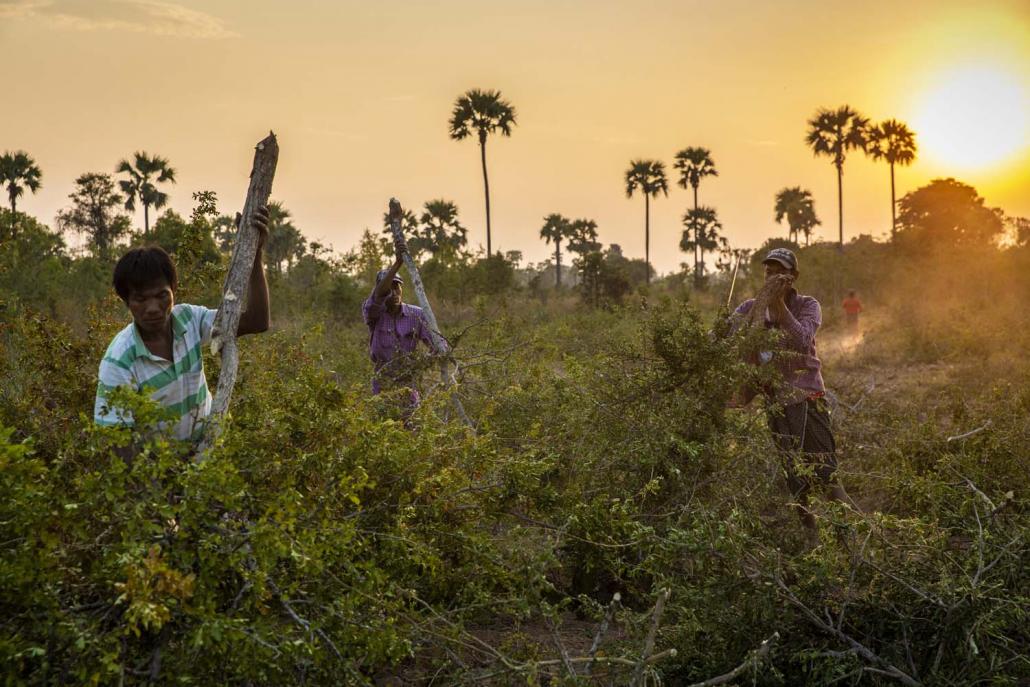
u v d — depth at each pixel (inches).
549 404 211.9
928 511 178.1
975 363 486.3
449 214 2409.0
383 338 246.2
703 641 134.7
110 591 100.1
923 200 2837.1
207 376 168.1
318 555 109.1
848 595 131.2
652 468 172.2
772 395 199.2
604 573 168.2
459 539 144.4
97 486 99.1
